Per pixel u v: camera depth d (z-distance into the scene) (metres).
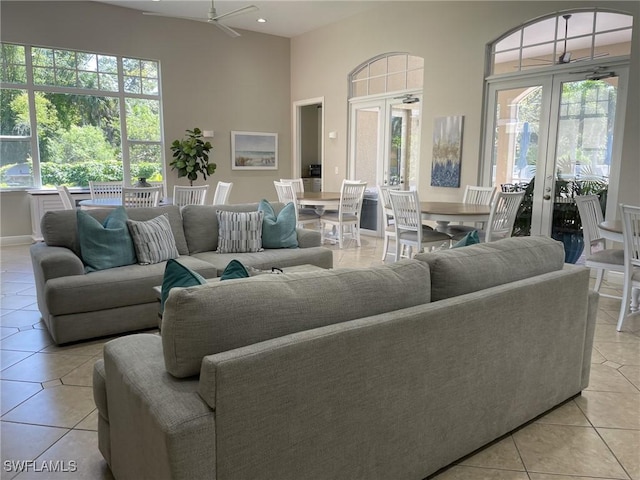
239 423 1.26
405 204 4.81
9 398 2.44
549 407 2.29
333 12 7.35
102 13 6.90
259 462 1.32
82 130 7.05
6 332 3.35
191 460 1.20
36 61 6.57
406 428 1.67
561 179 5.31
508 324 1.96
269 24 8.00
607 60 4.78
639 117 4.39
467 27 5.96
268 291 1.43
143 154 7.60
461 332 1.78
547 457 1.98
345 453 1.51
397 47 6.88
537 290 2.06
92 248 3.37
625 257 3.42
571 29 5.11
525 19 5.39
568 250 5.34
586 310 2.38
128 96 7.34
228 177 8.45
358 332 1.48
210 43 7.94
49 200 6.67
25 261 5.57
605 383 2.66
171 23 7.53
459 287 1.87
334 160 8.30
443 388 1.76
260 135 8.71
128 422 1.47
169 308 1.33
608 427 2.21
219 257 3.82
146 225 3.60
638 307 3.92
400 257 5.36
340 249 6.49
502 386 2.00
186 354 1.32
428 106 6.55
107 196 5.84
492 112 5.87
